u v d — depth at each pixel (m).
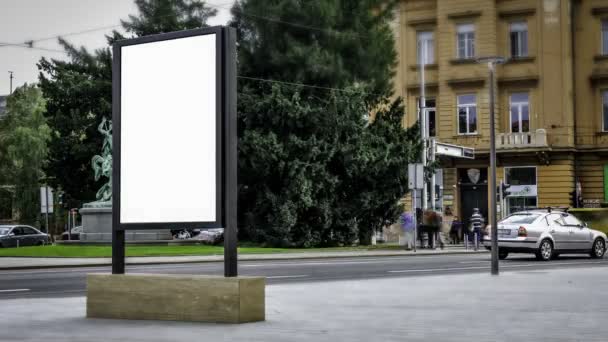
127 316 11.17
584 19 53.97
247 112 40.66
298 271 23.20
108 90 51.56
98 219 39.59
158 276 11.01
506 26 54.66
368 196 42.47
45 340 9.05
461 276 19.98
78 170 54.53
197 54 11.20
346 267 25.16
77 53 52.72
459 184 55.50
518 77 54.16
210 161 11.00
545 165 53.12
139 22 48.53
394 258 31.55
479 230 38.75
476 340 8.81
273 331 9.69
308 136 41.09
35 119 74.38
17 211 73.44
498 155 53.81
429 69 56.22
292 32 42.28
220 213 10.85
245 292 10.55
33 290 17.36
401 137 44.38
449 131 55.47
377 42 44.06
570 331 9.55
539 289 15.97
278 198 40.50
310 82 41.62
